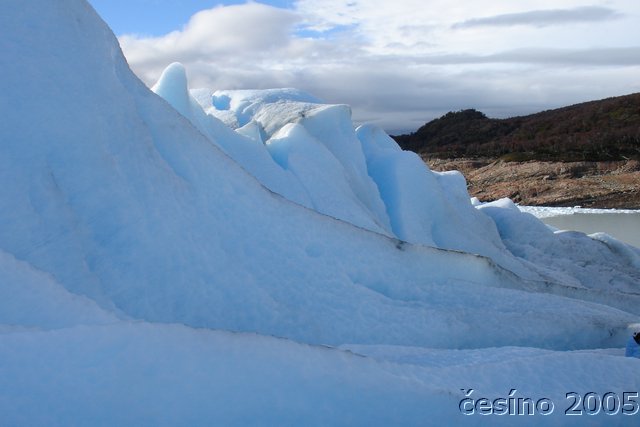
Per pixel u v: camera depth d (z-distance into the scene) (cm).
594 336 805
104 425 351
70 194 648
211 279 697
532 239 1712
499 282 966
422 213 1395
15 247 566
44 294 458
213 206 785
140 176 723
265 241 793
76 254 599
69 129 679
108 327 387
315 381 409
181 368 383
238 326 674
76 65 734
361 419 408
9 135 634
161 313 636
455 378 468
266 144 1295
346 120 1456
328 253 827
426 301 845
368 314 755
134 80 841
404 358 544
